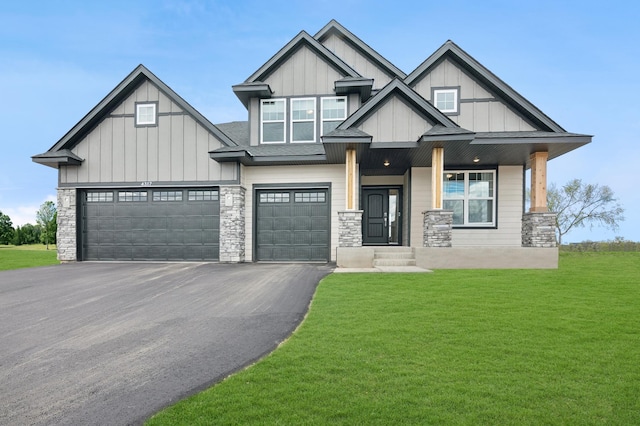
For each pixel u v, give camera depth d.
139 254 12.88
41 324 5.09
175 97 12.60
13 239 36.06
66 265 11.73
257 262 12.64
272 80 13.48
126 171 12.86
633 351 3.80
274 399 2.83
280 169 12.86
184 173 12.65
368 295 6.51
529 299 6.16
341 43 14.59
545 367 3.40
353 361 3.55
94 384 3.22
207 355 3.87
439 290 6.93
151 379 3.30
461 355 3.69
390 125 10.59
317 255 12.74
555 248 10.47
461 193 12.91
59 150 12.82
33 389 3.14
